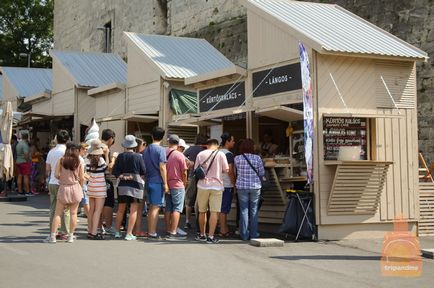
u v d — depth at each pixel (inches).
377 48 464.1
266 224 500.1
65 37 1855.3
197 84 629.9
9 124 685.9
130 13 1437.0
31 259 347.9
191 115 653.3
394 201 465.7
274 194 486.6
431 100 641.6
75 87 909.2
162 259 360.2
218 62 753.0
